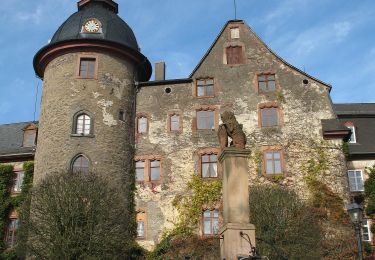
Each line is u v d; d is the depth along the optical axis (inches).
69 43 1289.4
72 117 1237.1
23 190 1393.9
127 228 1154.7
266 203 1043.9
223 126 681.0
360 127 1419.8
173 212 1258.6
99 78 1283.2
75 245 949.8
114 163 1238.9
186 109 1362.0
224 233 625.3
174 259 1187.3
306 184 1253.7
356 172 1349.7
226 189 637.9
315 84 1358.3
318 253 1021.2
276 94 1352.1
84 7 1434.5
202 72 1396.4
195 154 1311.5
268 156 1293.1
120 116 1294.3
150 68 1425.9
